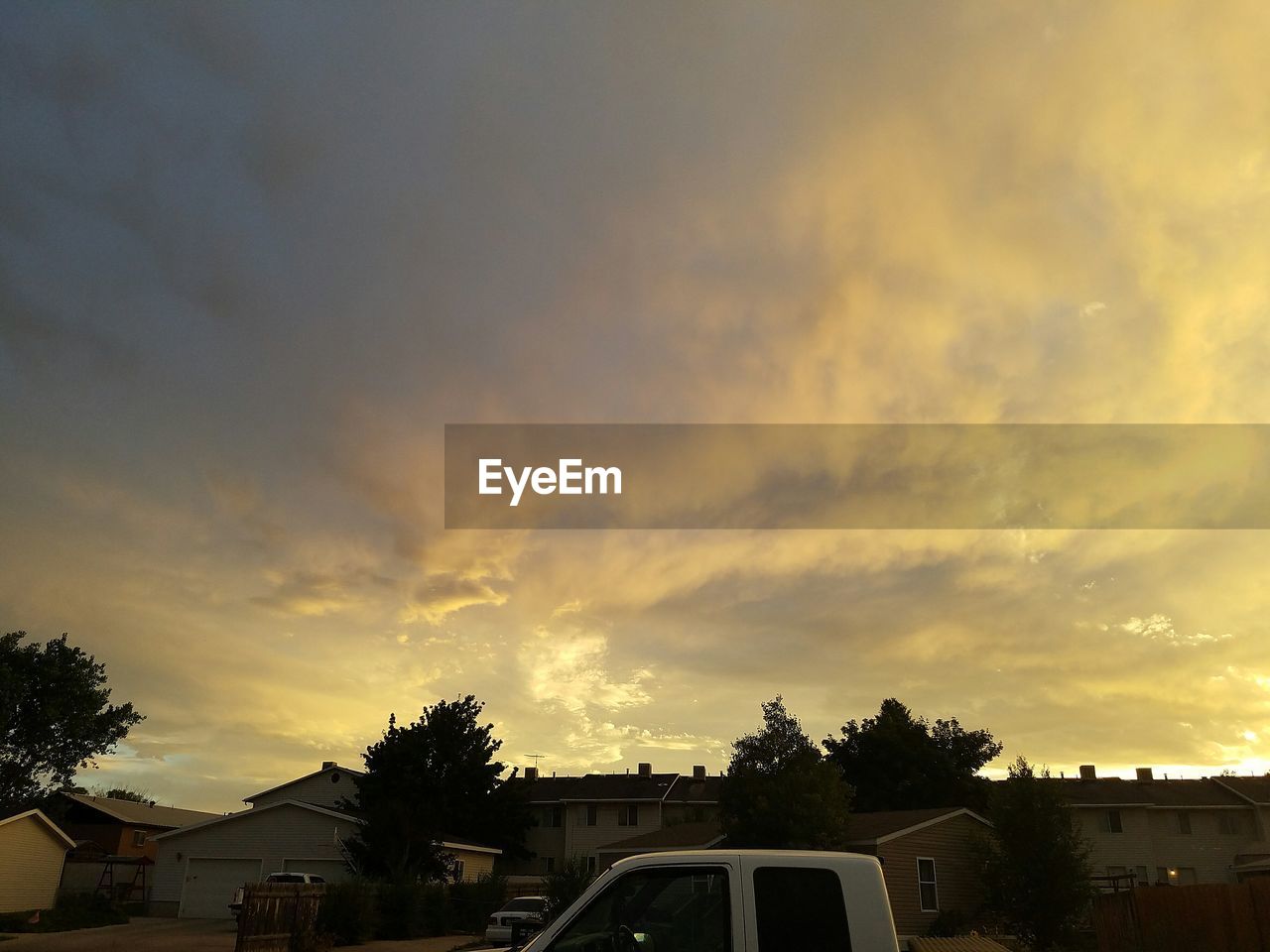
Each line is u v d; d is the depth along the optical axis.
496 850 48.56
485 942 29.89
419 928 33.66
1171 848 49.75
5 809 51.47
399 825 40.00
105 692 57.06
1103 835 48.53
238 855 41.34
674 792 57.62
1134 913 21.50
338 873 40.44
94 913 38.34
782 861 5.36
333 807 52.62
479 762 54.19
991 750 57.38
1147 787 53.34
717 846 35.38
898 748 55.22
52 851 39.69
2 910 36.81
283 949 24.22
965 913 32.09
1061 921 25.50
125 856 55.38
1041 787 26.67
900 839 32.09
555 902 29.73
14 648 54.06
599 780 59.88
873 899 5.26
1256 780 52.97
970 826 34.12
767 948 5.09
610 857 39.12
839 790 34.09
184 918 40.16
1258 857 48.78
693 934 5.17
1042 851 25.94
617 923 5.19
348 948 28.28
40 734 53.69
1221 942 19.98
